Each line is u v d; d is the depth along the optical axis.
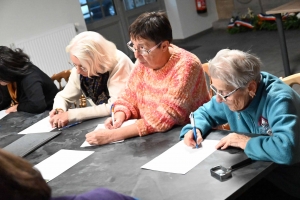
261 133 1.71
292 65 4.98
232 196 1.34
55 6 5.84
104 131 2.04
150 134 2.00
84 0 6.60
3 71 2.85
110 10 7.01
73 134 2.27
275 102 1.60
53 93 3.04
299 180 1.69
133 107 2.30
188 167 1.58
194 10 7.79
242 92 1.63
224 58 1.61
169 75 2.06
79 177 1.73
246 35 7.04
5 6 5.38
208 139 1.79
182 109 2.00
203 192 1.39
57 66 5.76
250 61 1.61
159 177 1.56
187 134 1.80
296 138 1.50
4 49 2.91
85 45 2.47
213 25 8.04
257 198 1.75
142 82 2.24
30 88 2.87
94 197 0.99
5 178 0.84
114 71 2.57
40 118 2.73
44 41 5.59
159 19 1.98
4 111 3.04
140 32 1.97
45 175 1.82
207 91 2.15
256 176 1.42
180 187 1.45
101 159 1.86
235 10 7.85
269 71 5.00
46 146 2.19
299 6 4.29
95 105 2.72
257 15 7.27
